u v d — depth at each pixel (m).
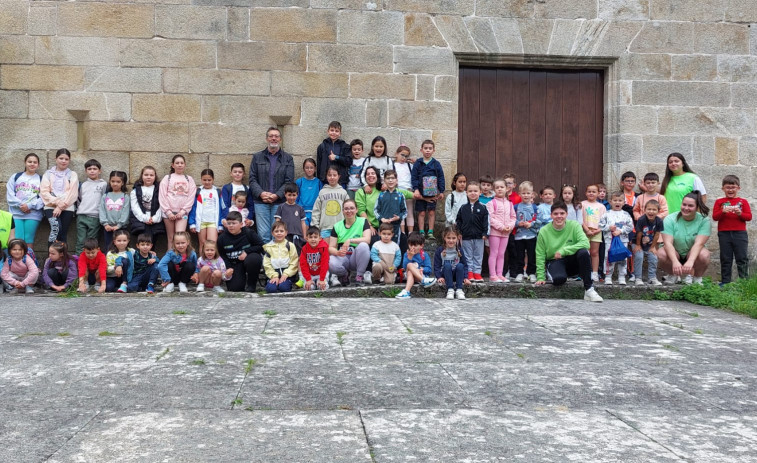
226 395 3.47
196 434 2.92
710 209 9.59
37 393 3.49
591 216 8.50
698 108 9.60
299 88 9.24
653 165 9.58
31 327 5.20
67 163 8.75
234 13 9.16
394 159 9.27
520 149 9.77
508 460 2.66
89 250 7.57
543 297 7.67
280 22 9.20
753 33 9.63
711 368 4.17
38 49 8.99
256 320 5.55
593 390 3.64
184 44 9.12
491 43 9.45
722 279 8.30
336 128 8.98
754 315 6.27
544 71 9.78
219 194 8.95
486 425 3.06
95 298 6.99
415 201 9.09
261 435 2.91
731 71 9.62
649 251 8.23
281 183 8.84
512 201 9.06
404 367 4.05
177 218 8.66
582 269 7.42
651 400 3.49
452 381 3.77
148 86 9.09
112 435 2.90
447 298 7.29
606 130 9.73
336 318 5.69
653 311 6.52
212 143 9.16
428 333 5.07
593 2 9.52
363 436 2.91
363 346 4.60
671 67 9.59
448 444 2.82
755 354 4.60
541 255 7.80
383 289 7.56
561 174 9.77
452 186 9.32
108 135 9.06
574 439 2.89
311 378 3.79
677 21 9.58
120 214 8.65
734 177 8.27
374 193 8.76
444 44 9.38
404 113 9.35
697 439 2.92
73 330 5.09
